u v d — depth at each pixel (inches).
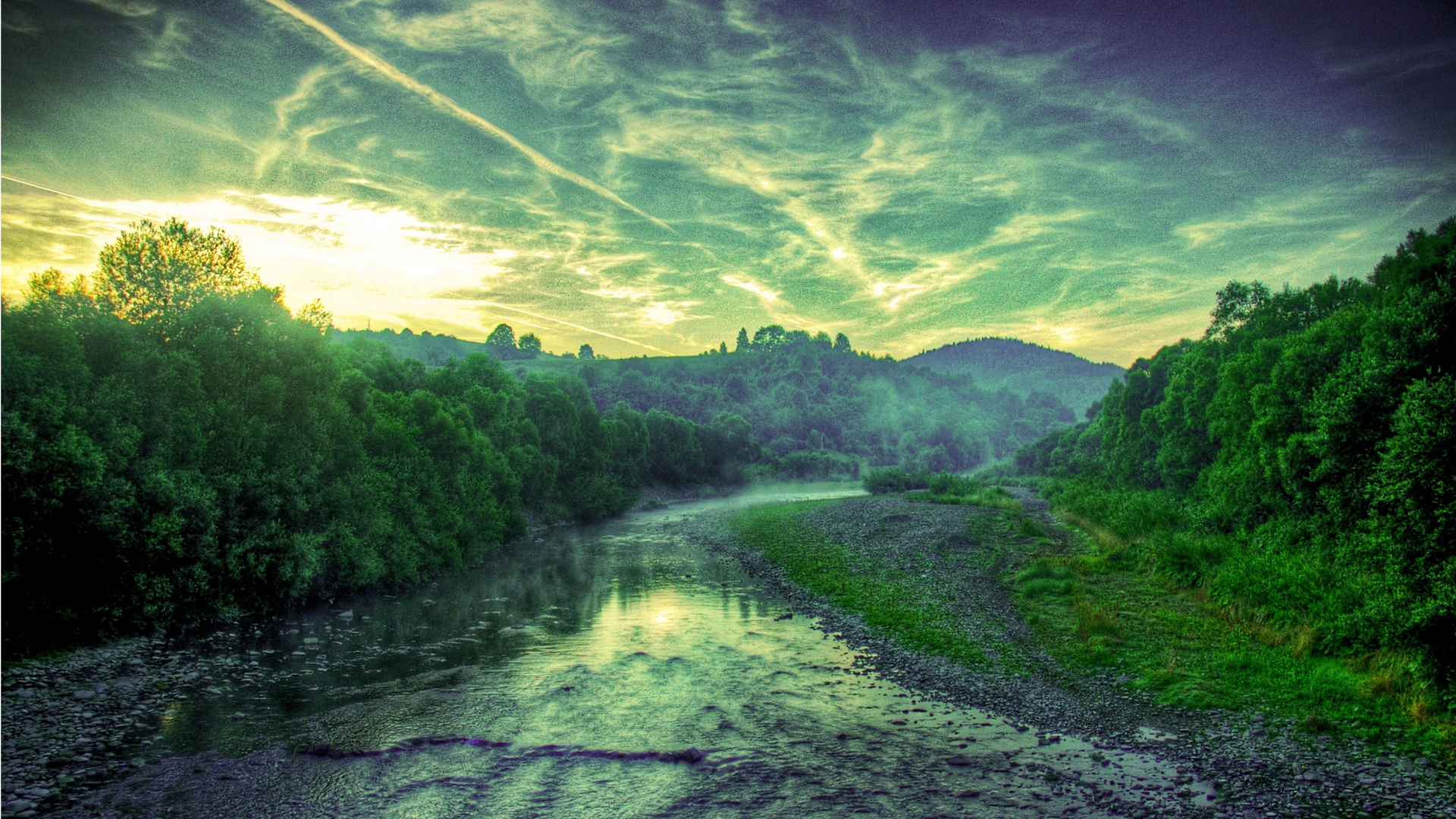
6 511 761.0
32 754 556.4
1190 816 473.4
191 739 600.1
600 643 919.7
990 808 486.3
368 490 1293.1
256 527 1060.5
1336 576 820.6
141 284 1061.8
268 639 933.8
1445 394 617.9
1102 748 592.7
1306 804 484.1
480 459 1844.2
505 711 671.8
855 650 894.4
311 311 1289.4
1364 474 853.8
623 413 3843.5
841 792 511.5
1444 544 602.2
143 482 894.4
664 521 2637.8
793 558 1604.3
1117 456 2539.4
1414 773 513.7
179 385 986.1
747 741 605.9
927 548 1617.9
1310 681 684.1
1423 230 975.0
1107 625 893.8
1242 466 1251.8
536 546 1951.3
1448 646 585.9
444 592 1286.9
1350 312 1155.3
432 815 478.9
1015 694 726.5
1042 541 1692.9
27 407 792.3
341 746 585.6
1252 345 1637.6
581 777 535.8
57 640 820.0
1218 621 906.1
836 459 6097.4
